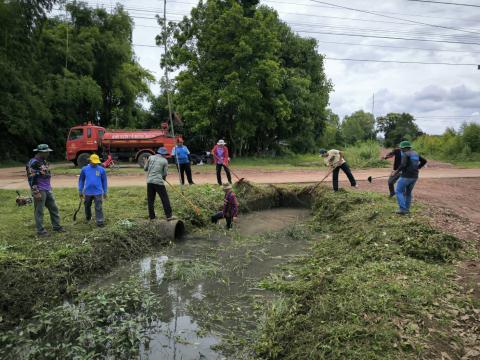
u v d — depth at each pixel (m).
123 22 36.47
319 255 7.56
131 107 38.12
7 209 9.87
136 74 38.75
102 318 5.30
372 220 8.75
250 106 25.20
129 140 20.50
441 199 11.45
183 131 28.78
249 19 23.78
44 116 29.25
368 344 4.07
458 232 7.83
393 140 79.31
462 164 25.28
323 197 11.34
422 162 8.74
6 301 5.54
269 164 25.22
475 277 5.70
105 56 34.84
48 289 5.94
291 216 11.34
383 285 5.29
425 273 5.75
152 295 5.98
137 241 8.07
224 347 4.65
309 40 31.86
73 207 10.12
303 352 4.19
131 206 10.41
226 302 5.80
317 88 33.56
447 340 4.13
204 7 24.64
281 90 27.83
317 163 26.33
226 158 13.09
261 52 24.45
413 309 4.65
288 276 6.66
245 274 6.86
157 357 4.50
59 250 6.82
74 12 34.25
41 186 7.60
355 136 74.31
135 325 5.04
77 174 17.80
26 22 21.66
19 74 26.55
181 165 12.98
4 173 20.36
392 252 6.68
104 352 4.64
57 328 5.10
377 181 14.67
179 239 9.01
